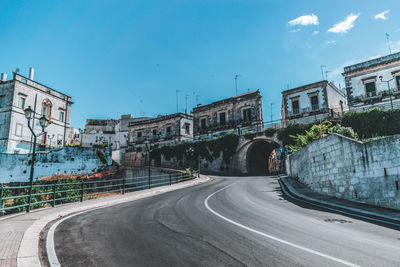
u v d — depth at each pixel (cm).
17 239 568
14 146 3319
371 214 795
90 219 852
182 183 2292
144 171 3575
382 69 3253
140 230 675
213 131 4497
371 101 3269
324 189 1281
